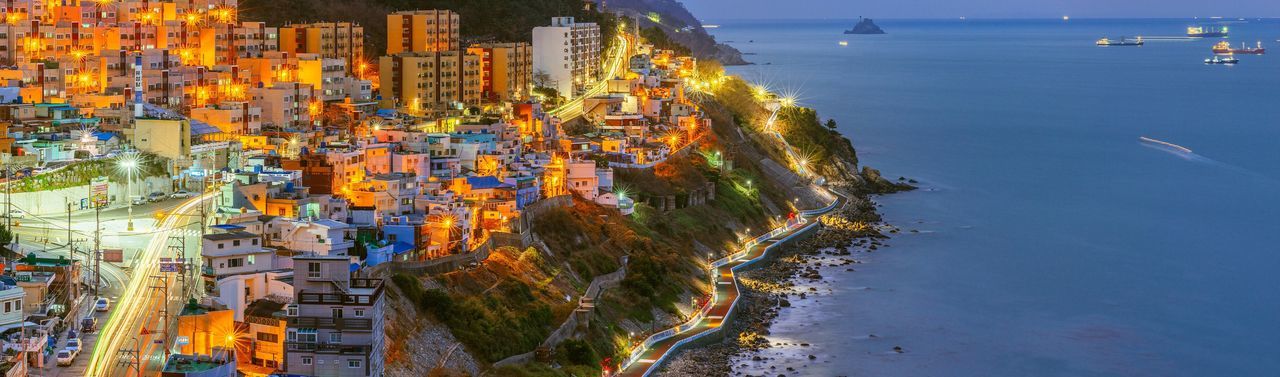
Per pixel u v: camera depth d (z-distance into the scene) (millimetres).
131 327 198625
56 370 182500
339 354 187375
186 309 196125
